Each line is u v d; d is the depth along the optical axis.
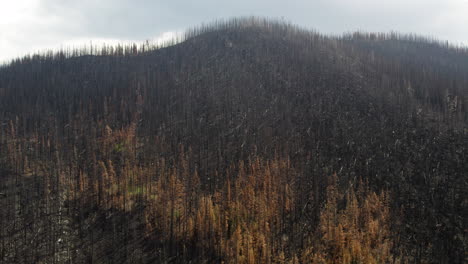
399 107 189.62
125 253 96.19
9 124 169.38
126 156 137.25
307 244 100.94
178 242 100.62
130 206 112.19
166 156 139.25
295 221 110.25
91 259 92.94
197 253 97.75
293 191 119.19
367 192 124.44
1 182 119.50
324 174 132.88
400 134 164.50
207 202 107.50
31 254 91.75
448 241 109.38
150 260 94.94
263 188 117.12
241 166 128.25
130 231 103.62
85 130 161.00
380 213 113.62
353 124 171.75
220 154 141.38
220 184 123.25
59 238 98.88
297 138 158.75
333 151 151.12
